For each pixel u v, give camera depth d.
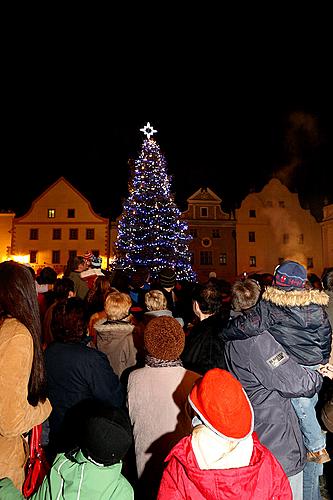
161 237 25.98
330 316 3.88
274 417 2.58
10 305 2.21
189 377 2.73
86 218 38.59
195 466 1.86
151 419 2.66
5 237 39.00
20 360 2.05
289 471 2.53
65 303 3.29
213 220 39.41
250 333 2.60
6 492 2.00
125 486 2.00
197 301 3.76
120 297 4.02
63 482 1.97
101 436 1.89
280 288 2.65
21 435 2.27
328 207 38.97
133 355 3.86
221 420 1.85
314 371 2.63
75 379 2.99
